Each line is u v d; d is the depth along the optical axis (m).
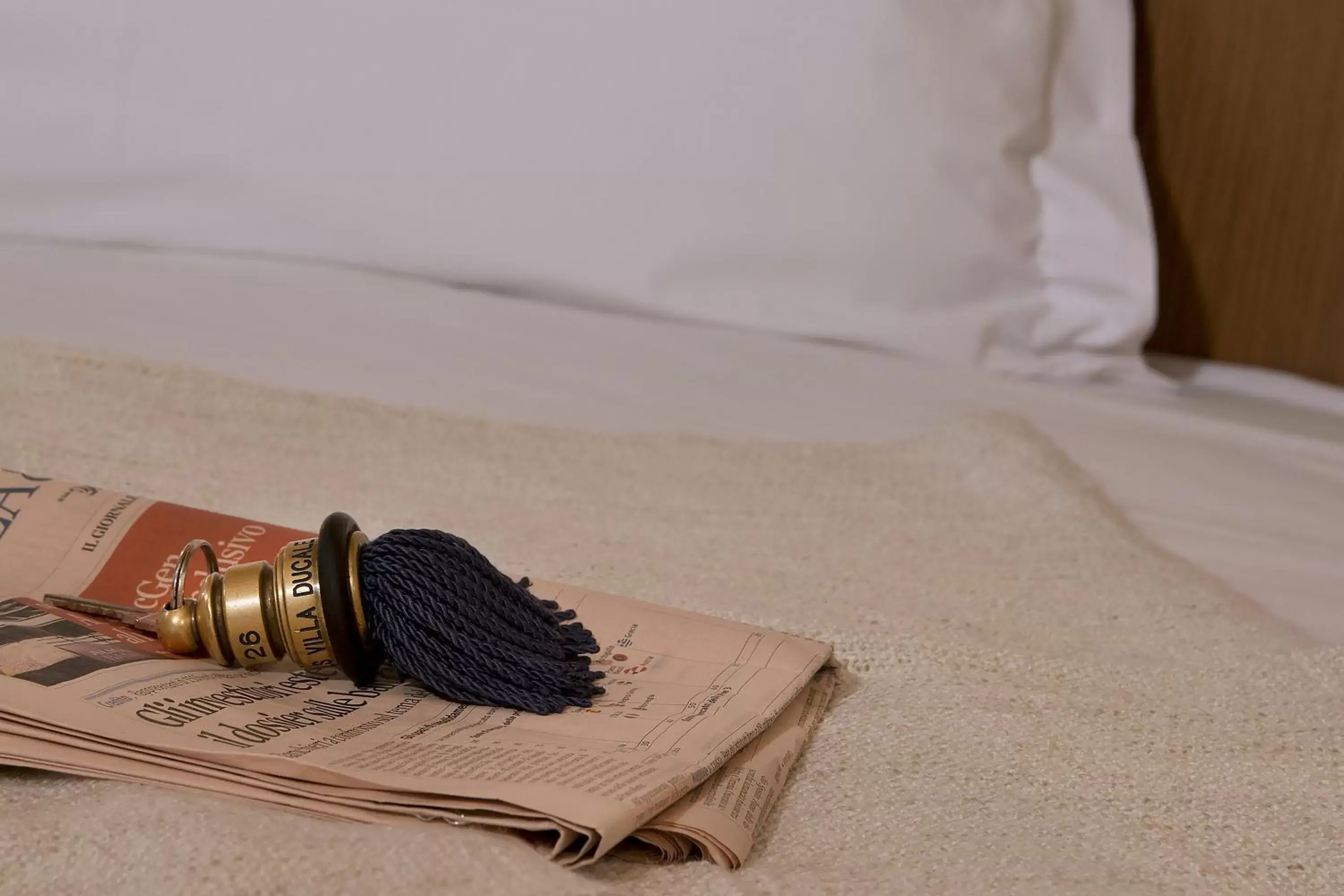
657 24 1.44
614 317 1.45
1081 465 1.17
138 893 0.73
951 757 0.85
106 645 0.84
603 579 0.97
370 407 1.14
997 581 1.02
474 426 1.14
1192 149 1.70
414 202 1.46
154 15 1.47
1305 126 1.63
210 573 0.86
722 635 0.88
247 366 1.21
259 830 0.75
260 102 1.47
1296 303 1.68
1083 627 0.98
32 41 1.49
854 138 1.42
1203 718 0.89
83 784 0.79
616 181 1.44
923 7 1.43
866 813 0.82
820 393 1.29
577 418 1.18
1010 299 1.47
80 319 1.27
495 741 0.80
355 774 0.77
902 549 1.05
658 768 0.78
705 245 1.44
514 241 1.46
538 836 0.77
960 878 0.78
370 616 0.82
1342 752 0.87
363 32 1.46
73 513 0.91
